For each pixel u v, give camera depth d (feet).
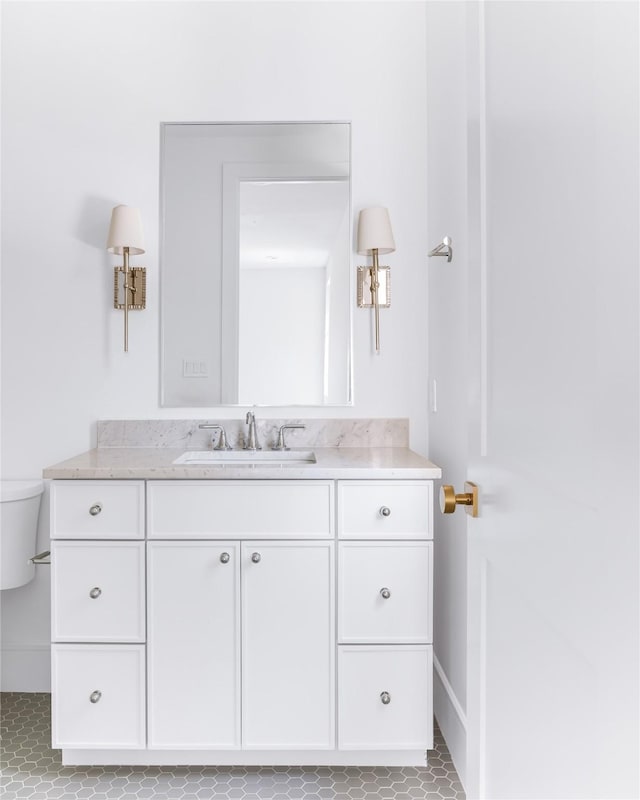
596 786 1.86
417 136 7.20
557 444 2.16
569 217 2.05
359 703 5.47
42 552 7.14
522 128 2.51
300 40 7.17
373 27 7.18
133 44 7.14
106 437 7.14
